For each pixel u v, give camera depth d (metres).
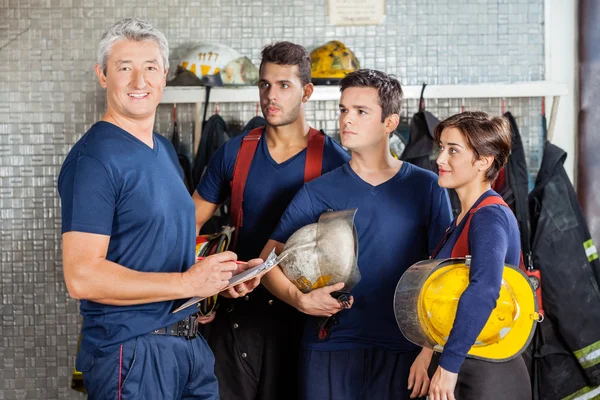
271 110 3.11
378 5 4.10
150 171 2.33
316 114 4.11
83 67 4.09
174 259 2.38
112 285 2.19
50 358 4.12
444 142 2.55
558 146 4.11
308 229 2.74
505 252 2.32
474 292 2.24
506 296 2.33
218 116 3.91
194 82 3.88
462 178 2.53
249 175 3.20
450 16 4.11
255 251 3.20
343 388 2.81
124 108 2.32
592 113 4.05
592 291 3.73
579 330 3.69
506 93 3.95
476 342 2.35
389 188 2.87
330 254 2.65
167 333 2.35
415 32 4.11
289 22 4.11
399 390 2.78
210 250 2.88
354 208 2.84
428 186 2.87
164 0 4.09
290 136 3.19
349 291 2.73
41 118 4.09
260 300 3.16
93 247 2.21
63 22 4.08
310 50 4.11
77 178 2.23
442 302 2.35
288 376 3.18
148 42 2.35
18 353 4.11
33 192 4.10
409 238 2.85
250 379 3.18
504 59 4.11
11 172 4.10
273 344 3.16
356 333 2.82
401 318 2.45
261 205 3.18
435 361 2.57
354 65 3.89
